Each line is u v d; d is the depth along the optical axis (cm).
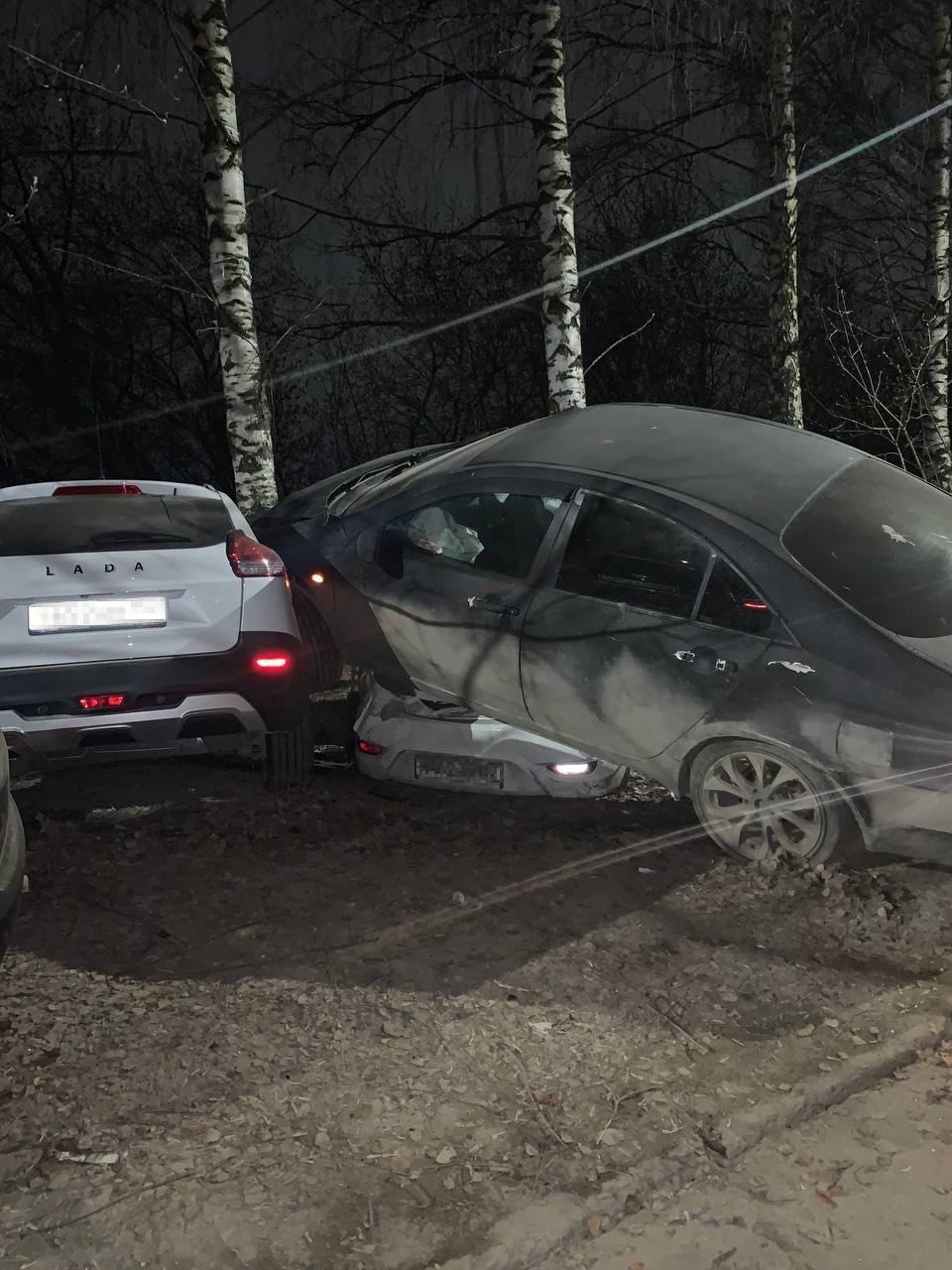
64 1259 228
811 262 1446
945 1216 251
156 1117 274
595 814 499
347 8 1070
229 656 436
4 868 288
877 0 1229
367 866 434
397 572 516
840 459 497
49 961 351
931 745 376
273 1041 310
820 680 396
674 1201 255
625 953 367
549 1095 290
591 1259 236
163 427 1778
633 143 1317
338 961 357
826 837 410
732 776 427
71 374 1670
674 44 1188
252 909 394
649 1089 293
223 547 453
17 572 411
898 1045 315
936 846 387
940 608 414
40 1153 259
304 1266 228
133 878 414
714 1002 338
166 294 1561
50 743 416
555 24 914
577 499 465
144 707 426
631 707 440
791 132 1200
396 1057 305
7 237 1525
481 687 488
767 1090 293
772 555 416
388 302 1538
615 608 444
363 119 1142
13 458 1691
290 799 503
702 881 421
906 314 1375
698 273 1567
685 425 519
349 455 1739
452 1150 266
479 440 614
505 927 384
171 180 1482
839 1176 265
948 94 1228
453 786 496
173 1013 322
